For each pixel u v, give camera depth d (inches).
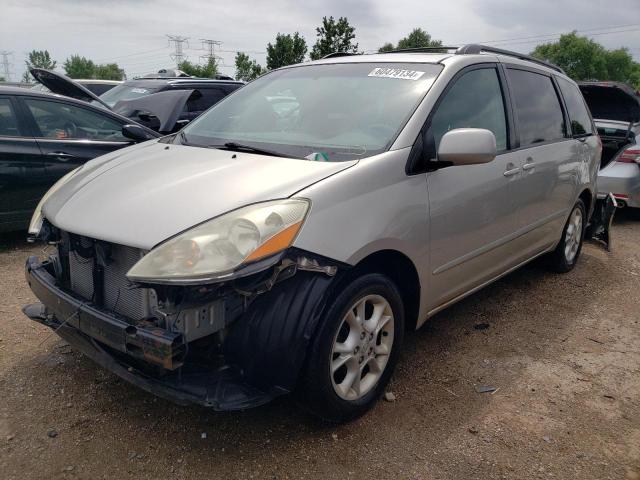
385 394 118.9
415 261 114.0
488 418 112.8
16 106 207.3
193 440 102.5
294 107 134.0
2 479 91.4
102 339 94.7
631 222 301.0
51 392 115.7
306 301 92.4
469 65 138.3
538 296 181.3
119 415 109.0
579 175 189.8
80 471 94.0
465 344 144.9
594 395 122.9
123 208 99.4
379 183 106.0
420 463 99.0
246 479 93.5
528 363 136.2
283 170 103.5
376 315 110.2
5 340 136.6
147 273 85.8
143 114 279.9
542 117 169.8
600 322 163.2
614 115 328.5
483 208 134.0
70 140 219.1
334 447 102.2
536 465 99.6
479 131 112.1
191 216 92.3
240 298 94.0
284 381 92.7
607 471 98.6
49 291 106.0
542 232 172.1
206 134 137.6
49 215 110.6
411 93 125.0
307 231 92.4
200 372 94.8
